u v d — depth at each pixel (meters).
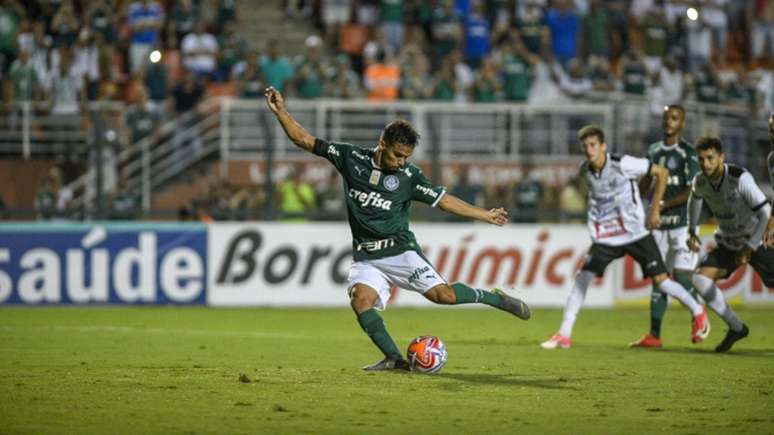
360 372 38.00
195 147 89.12
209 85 96.19
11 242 72.88
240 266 75.38
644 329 61.75
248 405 30.91
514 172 91.31
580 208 86.88
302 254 75.94
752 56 113.62
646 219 47.59
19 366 40.22
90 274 73.75
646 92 98.38
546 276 77.62
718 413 30.39
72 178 89.44
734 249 47.31
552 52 103.50
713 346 51.16
